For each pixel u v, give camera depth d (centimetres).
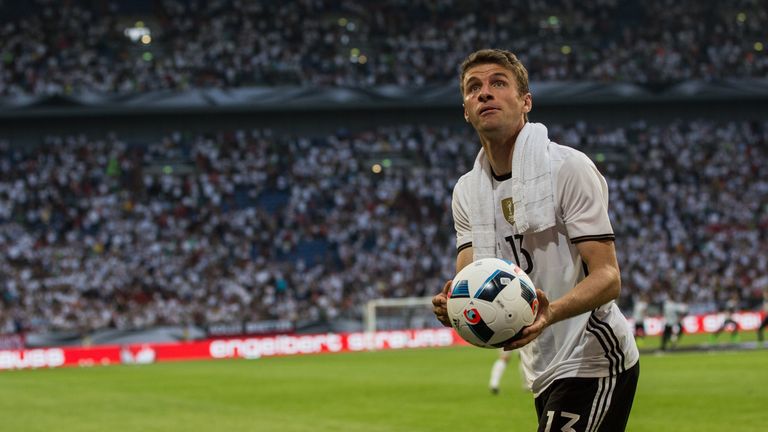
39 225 6069
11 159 6506
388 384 2705
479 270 615
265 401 2320
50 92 6512
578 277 641
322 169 6762
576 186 619
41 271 5609
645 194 6731
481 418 1822
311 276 5844
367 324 5338
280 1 7488
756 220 6606
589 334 639
